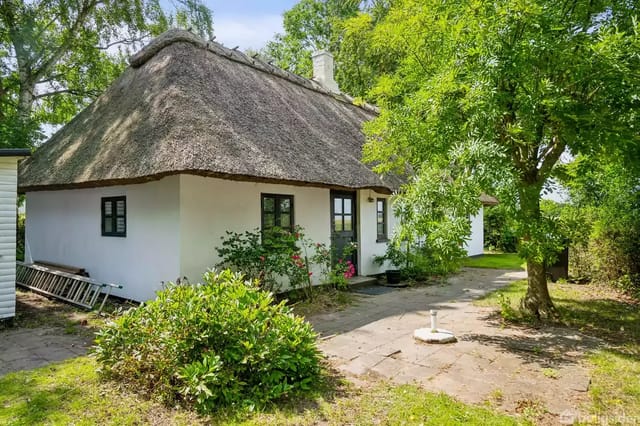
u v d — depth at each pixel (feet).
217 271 22.20
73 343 16.17
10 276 19.01
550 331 17.31
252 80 30.12
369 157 22.86
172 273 20.98
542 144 18.49
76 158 25.32
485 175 13.92
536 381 11.94
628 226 25.04
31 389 11.52
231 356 10.98
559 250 16.06
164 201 21.59
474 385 11.69
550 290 26.25
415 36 18.71
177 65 25.05
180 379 10.75
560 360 13.69
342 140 30.78
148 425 9.53
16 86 44.57
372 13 47.37
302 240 27.04
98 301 24.31
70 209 28.84
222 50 30.71
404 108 18.94
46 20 42.50
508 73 14.29
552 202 26.78
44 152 31.45
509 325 18.42
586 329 17.51
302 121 28.94
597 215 26.58
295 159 22.97
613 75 13.92
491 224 61.46
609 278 26.71
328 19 68.54
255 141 22.02
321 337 16.87
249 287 13.85
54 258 30.35
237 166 18.89
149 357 11.34
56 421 9.68
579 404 10.43
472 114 15.14
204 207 21.83
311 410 10.19
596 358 13.82
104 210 25.99
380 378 12.29
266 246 23.47
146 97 24.43
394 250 32.71
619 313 20.15
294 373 11.66
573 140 15.66
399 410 10.12
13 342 16.34
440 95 15.99
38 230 32.45
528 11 13.66
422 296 26.18
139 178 19.19
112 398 10.93
